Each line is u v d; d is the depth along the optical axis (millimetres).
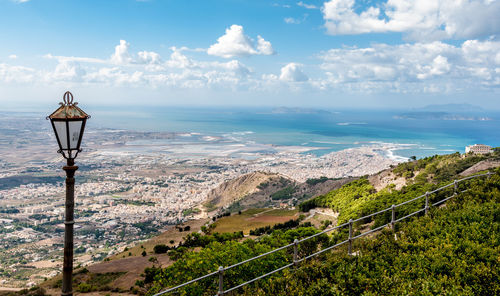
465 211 9391
